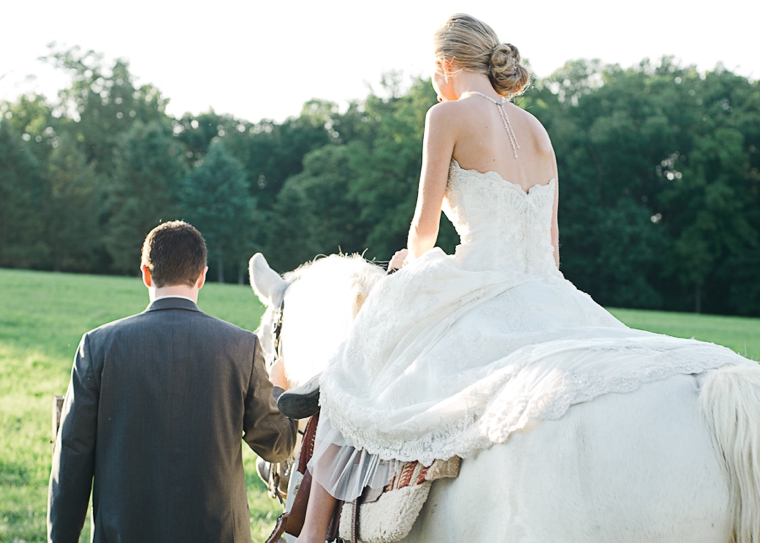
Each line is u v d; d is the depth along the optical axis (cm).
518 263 226
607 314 225
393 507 197
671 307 5700
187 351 264
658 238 5534
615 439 164
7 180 6262
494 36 252
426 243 238
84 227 6469
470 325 210
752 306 5453
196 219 6512
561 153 5806
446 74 254
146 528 252
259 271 378
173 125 8981
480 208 228
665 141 5822
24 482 582
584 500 162
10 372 1019
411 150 5906
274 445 279
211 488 259
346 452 221
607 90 6366
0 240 6197
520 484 170
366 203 6581
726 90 6297
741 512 156
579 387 172
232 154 7994
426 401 203
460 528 185
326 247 6738
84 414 256
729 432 158
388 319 225
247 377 273
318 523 223
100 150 7969
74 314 1809
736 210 5531
